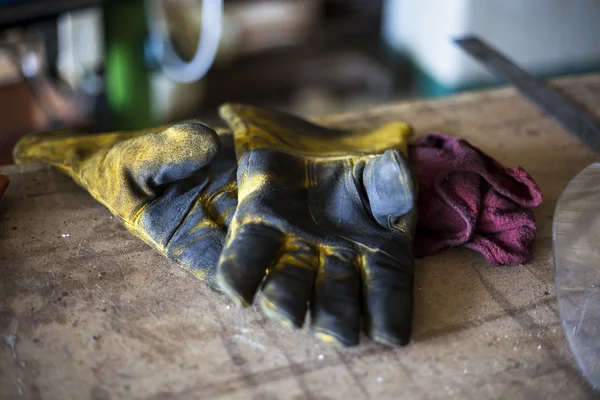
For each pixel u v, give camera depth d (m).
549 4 1.41
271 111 0.85
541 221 0.81
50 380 0.65
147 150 0.71
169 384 0.65
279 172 0.72
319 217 0.70
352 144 0.82
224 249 0.67
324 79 1.78
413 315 0.71
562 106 0.98
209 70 1.77
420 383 0.66
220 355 0.67
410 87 1.68
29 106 1.31
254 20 1.83
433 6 1.47
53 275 0.73
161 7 1.33
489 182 0.75
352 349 0.68
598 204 0.73
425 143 0.83
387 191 0.67
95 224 0.78
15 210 0.79
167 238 0.72
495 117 0.97
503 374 0.67
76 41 1.42
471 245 0.75
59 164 0.81
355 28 1.92
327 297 0.66
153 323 0.69
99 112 1.37
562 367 0.68
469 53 1.09
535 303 0.72
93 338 0.68
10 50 1.37
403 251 0.70
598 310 0.70
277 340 0.69
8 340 0.68
